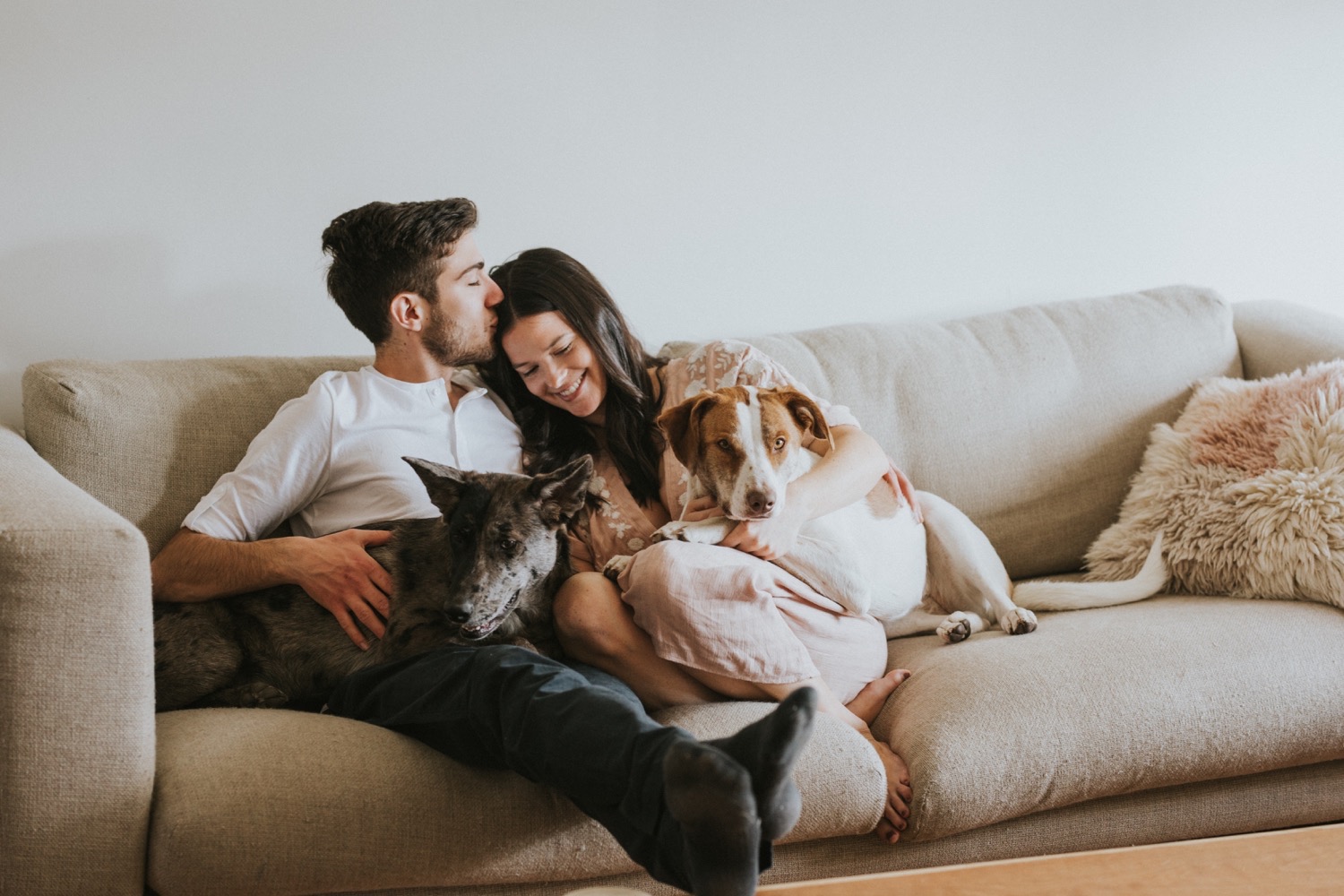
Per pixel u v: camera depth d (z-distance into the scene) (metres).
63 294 2.18
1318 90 2.86
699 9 2.45
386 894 1.47
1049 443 2.37
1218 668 1.72
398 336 1.92
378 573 1.76
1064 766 1.62
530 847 1.46
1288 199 2.90
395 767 1.48
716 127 2.51
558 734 1.34
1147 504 2.24
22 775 1.35
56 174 2.14
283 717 1.60
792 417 1.87
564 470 1.71
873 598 1.98
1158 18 2.73
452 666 1.54
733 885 1.11
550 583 1.82
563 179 2.43
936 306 2.73
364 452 1.91
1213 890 1.19
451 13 2.31
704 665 1.65
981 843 1.65
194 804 1.39
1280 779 1.77
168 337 2.25
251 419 2.02
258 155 2.25
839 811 1.53
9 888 1.37
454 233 1.87
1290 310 2.55
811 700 1.08
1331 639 1.79
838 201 2.62
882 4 2.56
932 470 2.32
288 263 2.30
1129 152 2.77
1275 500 1.99
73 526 1.37
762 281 2.60
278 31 2.22
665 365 2.14
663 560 1.65
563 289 1.91
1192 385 2.45
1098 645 1.79
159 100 2.18
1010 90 2.67
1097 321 2.48
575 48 2.39
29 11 2.09
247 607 1.79
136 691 1.41
